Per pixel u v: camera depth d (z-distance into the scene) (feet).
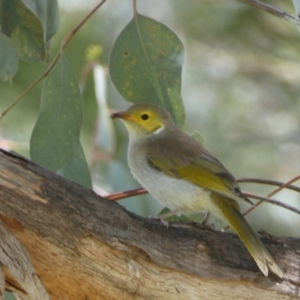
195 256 27.17
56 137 32.81
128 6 59.98
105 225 25.68
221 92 61.98
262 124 61.82
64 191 25.17
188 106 60.64
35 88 54.70
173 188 33.19
